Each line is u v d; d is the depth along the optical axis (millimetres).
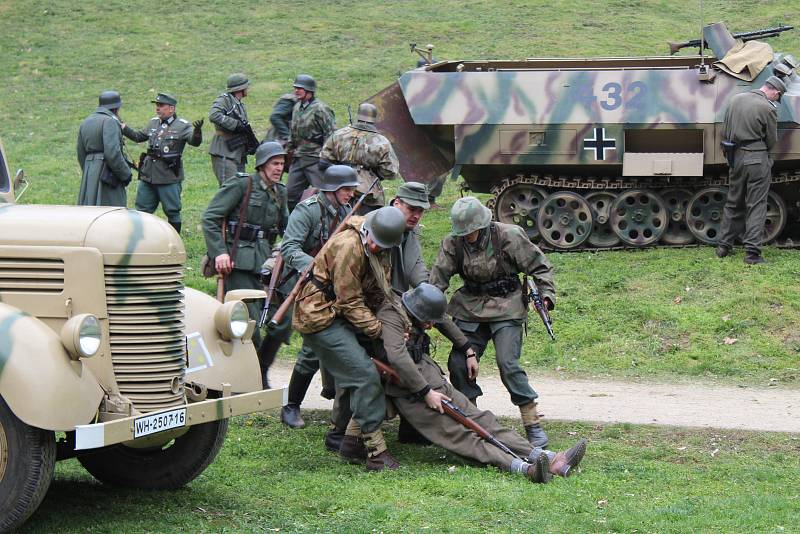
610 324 13281
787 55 15500
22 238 7168
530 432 9344
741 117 14086
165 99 15922
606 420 10328
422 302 8438
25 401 6410
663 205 15219
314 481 8156
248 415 10219
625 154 14828
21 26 32594
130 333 7188
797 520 7320
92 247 7113
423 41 30250
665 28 30766
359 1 34562
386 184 20547
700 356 12492
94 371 7094
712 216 15266
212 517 7344
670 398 11164
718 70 14711
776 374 12016
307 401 10906
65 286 7113
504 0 34062
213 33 31797
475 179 16203
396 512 7402
